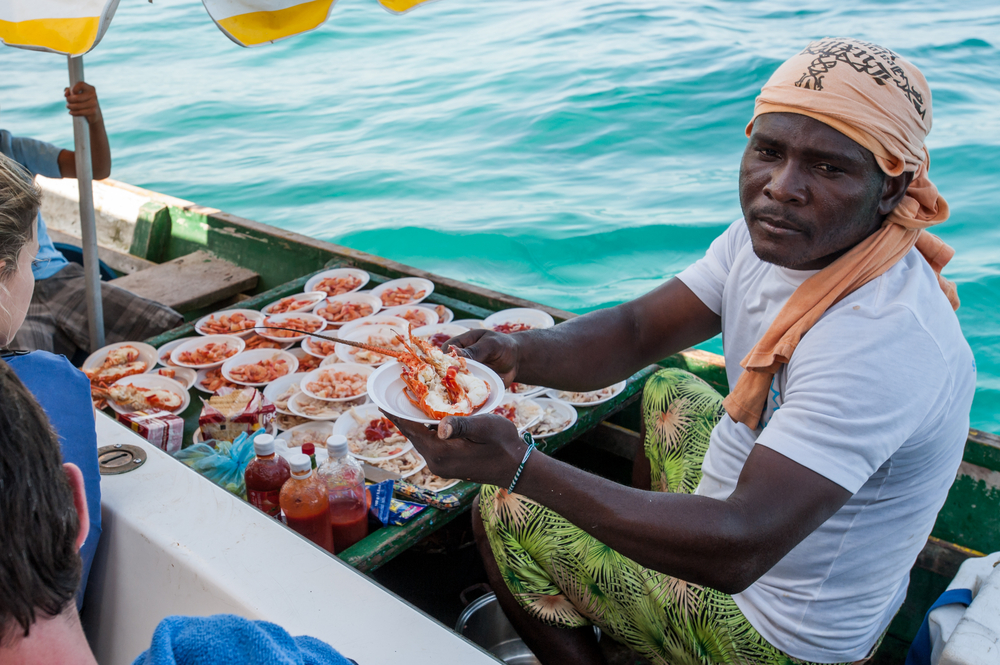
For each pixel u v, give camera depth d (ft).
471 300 11.91
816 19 34.53
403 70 32.81
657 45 32.14
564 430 8.52
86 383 4.48
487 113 28.04
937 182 21.02
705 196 22.08
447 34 36.96
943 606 6.18
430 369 5.19
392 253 20.42
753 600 5.30
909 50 30.14
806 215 4.55
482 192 23.12
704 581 4.52
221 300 13.76
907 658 6.48
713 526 4.36
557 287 18.94
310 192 23.65
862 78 4.31
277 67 34.45
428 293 11.89
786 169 4.55
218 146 26.99
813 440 4.41
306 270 13.56
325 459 7.28
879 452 4.40
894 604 5.55
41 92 32.89
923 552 7.43
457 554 8.89
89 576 4.83
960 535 7.88
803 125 4.42
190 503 4.64
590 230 20.80
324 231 21.44
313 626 3.76
